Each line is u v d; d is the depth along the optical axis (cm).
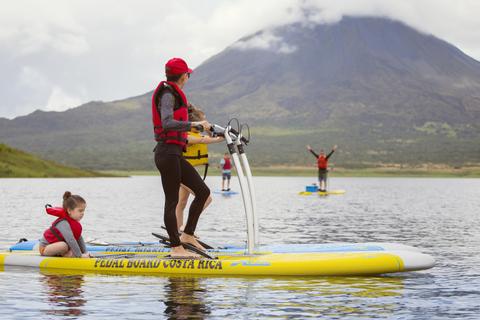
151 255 997
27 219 1872
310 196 3750
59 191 3803
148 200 3003
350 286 816
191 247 947
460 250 1217
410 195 4038
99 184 5584
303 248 1040
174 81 916
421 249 1234
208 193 950
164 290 785
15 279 855
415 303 720
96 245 1124
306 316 659
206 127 922
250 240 961
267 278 868
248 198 966
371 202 3067
